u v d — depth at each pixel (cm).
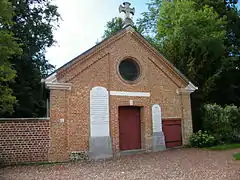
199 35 2178
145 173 952
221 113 1812
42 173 1001
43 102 2117
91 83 1434
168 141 1647
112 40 1536
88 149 1362
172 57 2127
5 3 1009
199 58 2162
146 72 1636
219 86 2500
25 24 2052
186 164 1107
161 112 1648
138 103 1569
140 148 1573
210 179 824
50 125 1297
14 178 912
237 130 1909
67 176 935
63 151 1303
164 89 1688
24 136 1245
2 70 1033
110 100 1474
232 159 1195
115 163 1207
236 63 2575
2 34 1005
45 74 2294
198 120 1975
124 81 1542
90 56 1448
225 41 2594
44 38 2195
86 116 1388
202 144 1664
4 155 1198
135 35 1631
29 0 2144
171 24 2488
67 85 1352
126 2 1680
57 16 2322
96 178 890
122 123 1542
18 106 1953
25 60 2008
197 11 2358
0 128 1209
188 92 1777
